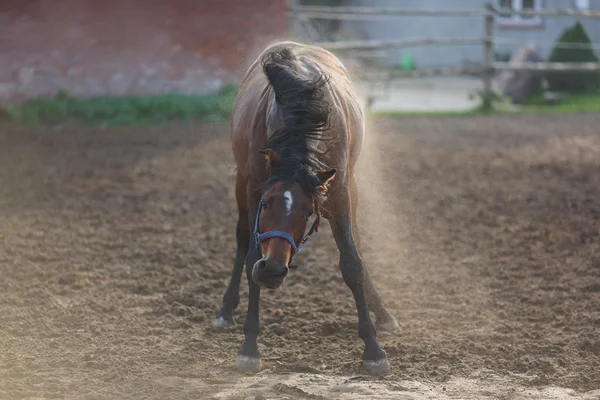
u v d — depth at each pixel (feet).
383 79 105.70
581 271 35.42
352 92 27.20
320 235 42.45
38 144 67.92
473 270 36.09
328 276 35.42
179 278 34.71
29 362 25.00
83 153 64.08
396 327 28.86
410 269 36.35
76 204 48.01
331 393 22.54
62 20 87.10
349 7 142.72
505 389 23.04
